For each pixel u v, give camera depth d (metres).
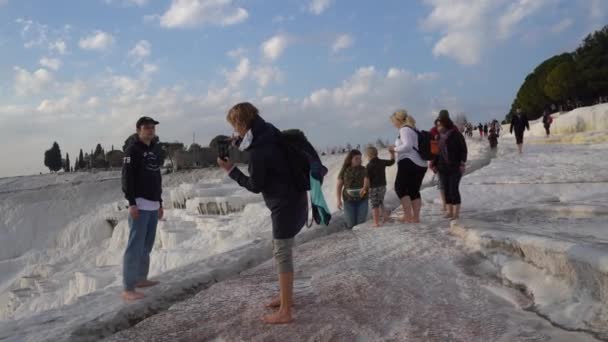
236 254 6.56
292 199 3.81
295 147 3.83
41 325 4.33
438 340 3.33
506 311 3.87
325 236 8.12
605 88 59.75
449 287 4.56
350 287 4.66
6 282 37.66
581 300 3.74
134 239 4.91
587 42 64.38
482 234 5.68
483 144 27.00
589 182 11.38
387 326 3.68
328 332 3.59
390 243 6.64
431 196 12.08
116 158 104.00
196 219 24.55
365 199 9.32
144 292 4.98
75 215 59.75
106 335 4.25
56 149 122.56
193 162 71.81
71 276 26.39
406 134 7.90
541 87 70.25
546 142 30.12
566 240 4.40
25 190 67.38
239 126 3.79
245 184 3.85
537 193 11.02
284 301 3.88
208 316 4.27
